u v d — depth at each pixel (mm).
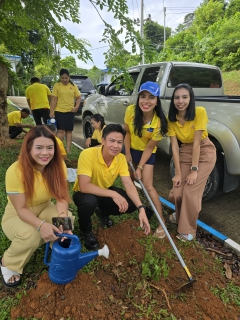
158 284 1978
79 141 6527
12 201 1827
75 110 4930
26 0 3955
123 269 2121
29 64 6891
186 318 1736
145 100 2328
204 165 2553
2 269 1944
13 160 4418
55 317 1701
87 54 4414
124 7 3500
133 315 1737
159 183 4031
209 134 3096
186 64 4301
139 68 4730
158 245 2398
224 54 18062
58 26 4145
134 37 3709
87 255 1795
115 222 2770
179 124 2557
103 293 1888
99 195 2203
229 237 2715
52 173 1943
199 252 2385
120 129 2100
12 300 1837
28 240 1830
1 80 5031
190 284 1913
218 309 1807
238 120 2836
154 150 2611
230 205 3383
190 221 2506
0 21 4664
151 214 2746
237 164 2908
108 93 5414
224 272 2180
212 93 4750
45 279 1956
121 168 2359
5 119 5258
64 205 2010
